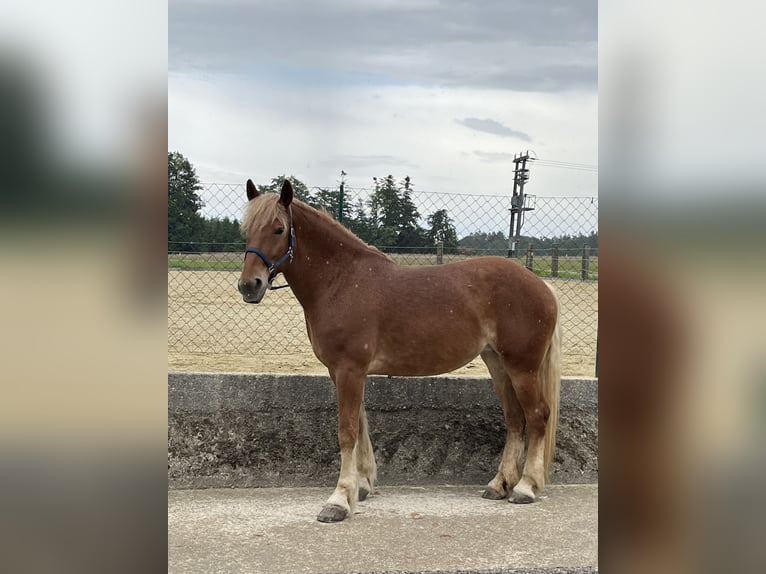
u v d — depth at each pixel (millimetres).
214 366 6277
